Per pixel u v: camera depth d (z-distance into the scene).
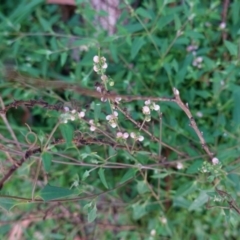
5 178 0.24
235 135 0.31
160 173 0.29
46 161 0.23
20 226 0.32
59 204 0.31
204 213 0.33
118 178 0.33
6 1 0.38
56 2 0.36
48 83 0.26
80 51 0.34
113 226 0.33
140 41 0.31
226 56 0.34
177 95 0.23
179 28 0.31
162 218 0.32
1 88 0.34
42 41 0.36
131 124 0.31
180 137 0.32
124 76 0.34
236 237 0.34
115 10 0.35
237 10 0.32
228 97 0.33
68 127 0.23
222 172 0.26
